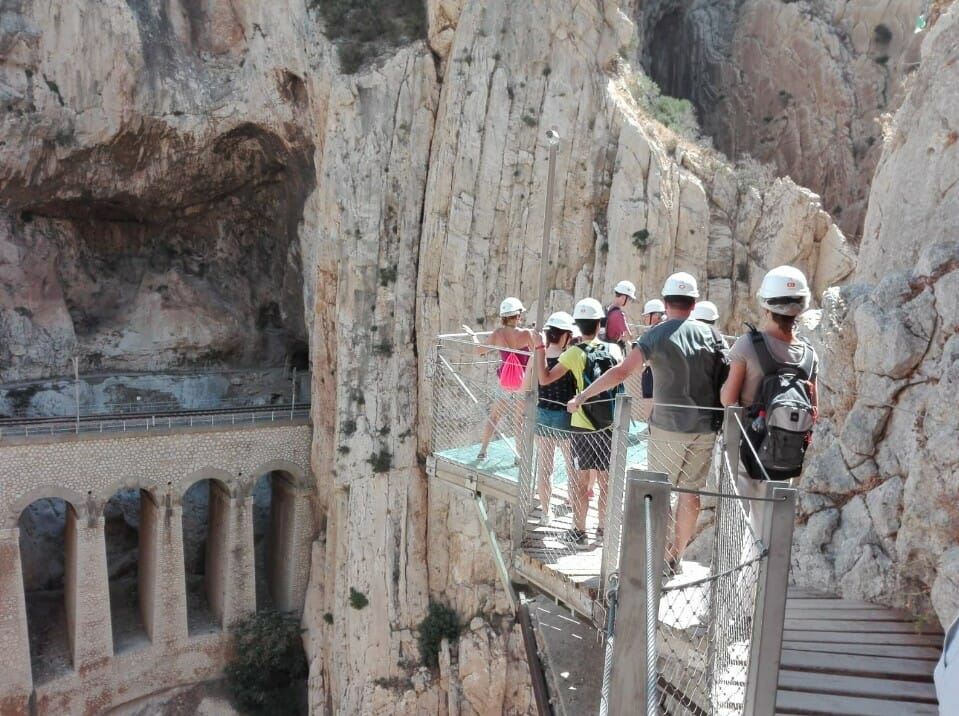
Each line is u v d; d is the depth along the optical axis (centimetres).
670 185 3322
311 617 3816
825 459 1041
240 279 4825
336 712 3531
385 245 3612
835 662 735
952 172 1140
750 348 787
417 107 3631
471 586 3444
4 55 3541
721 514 704
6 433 3312
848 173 3834
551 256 3431
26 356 4159
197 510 4562
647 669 480
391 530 3550
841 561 949
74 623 3400
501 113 3466
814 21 3981
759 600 555
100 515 3372
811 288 3278
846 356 1070
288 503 3972
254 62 3872
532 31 3494
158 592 3547
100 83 3672
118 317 4544
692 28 4531
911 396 955
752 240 3359
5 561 3161
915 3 3772
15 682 3180
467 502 3450
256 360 4841
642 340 828
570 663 956
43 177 3859
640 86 3659
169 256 4703
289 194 4325
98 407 4241
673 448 811
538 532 926
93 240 4450
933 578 833
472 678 3356
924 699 678
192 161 4091
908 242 1213
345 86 3584
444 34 3612
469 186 3472
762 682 552
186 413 3806
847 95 3862
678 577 779
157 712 3547
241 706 3675
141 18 3725
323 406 3791
